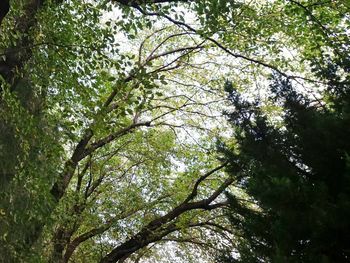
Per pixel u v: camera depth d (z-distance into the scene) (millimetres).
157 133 20141
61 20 10734
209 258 19969
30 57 10164
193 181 19891
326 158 8766
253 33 14141
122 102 10531
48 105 11625
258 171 9188
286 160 9234
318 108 10086
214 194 17938
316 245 7883
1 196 10727
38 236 12297
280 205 8188
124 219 19812
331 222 7672
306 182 8727
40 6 10195
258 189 8578
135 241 18141
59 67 10609
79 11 10750
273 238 8930
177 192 19922
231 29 13258
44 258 13352
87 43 10250
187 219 18719
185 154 19891
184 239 20188
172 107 19453
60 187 14406
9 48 9344
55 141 11312
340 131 8664
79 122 10766
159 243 22906
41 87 11062
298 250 8133
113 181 20328
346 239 7789
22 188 10852
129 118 18781
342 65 10023
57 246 16438
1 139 10625
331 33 12602
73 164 14656
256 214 9984
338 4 13352
